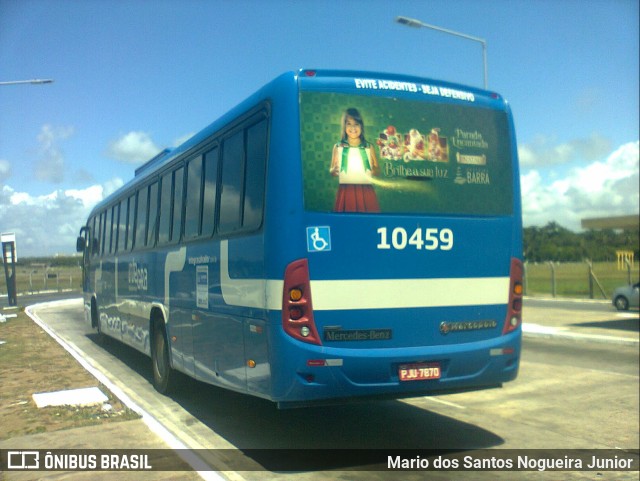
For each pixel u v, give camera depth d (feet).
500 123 21.40
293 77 18.62
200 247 23.72
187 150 25.88
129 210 36.45
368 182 18.83
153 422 21.81
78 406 23.94
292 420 24.81
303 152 18.26
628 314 74.90
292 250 17.80
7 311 67.26
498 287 20.57
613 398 29.58
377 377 18.48
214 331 22.17
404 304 18.89
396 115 19.54
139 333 33.50
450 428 23.94
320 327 17.93
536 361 40.34
